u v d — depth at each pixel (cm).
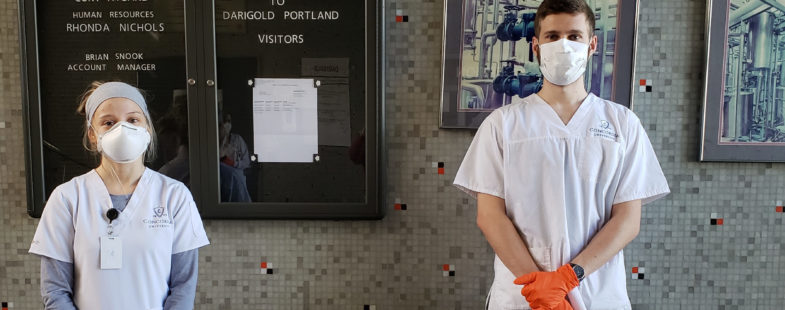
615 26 171
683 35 174
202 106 171
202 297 183
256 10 171
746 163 178
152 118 173
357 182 175
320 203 175
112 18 171
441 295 183
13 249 181
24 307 183
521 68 173
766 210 179
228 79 172
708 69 172
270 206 174
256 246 182
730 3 170
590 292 130
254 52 172
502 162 135
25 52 169
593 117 134
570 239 130
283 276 183
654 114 176
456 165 179
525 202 131
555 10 132
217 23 171
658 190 136
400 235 181
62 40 171
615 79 172
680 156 178
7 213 180
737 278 180
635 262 181
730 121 174
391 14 176
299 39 172
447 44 173
